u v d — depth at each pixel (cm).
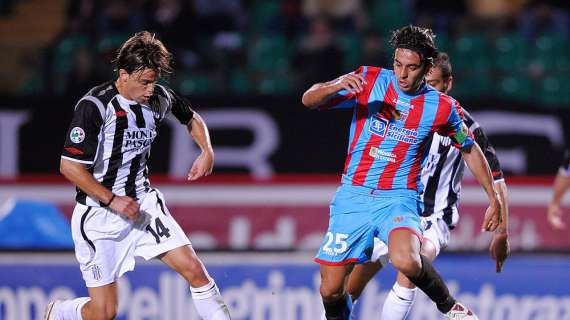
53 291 2200
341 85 1570
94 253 1712
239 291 2184
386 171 1672
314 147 3181
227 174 3170
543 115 3188
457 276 2172
